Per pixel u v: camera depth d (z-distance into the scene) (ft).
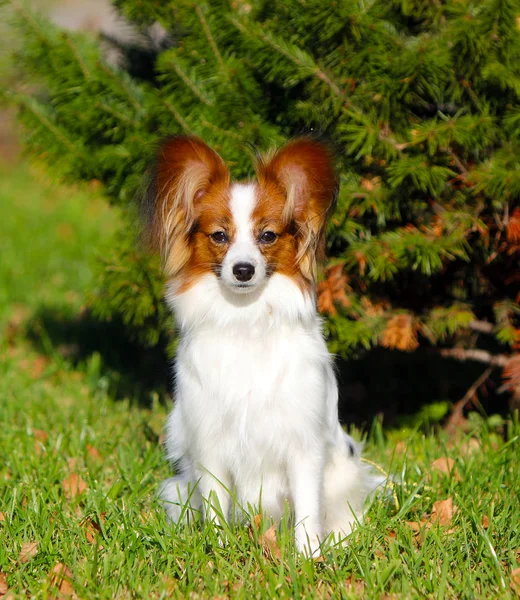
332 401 17.48
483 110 18.30
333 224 18.78
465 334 22.98
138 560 15.74
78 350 31.89
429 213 19.99
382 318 20.83
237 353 16.15
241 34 18.61
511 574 14.80
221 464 16.92
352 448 18.74
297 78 18.15
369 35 17.61
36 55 21.52
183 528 17.06
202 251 16.25
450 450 21.90
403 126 18.60
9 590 14.90
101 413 25.35
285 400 16.02
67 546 16.19
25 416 24.63
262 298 15.96
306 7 17.65
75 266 41.68
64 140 22.08
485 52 17.43
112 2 22.04
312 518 16.46
